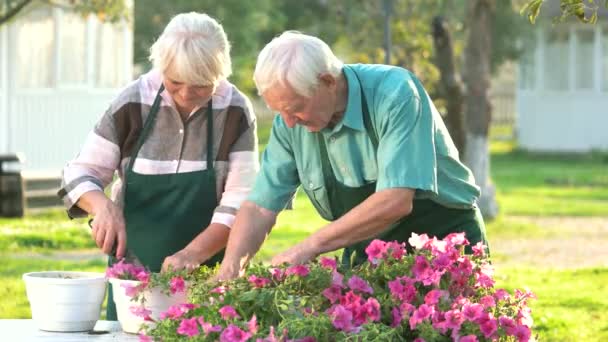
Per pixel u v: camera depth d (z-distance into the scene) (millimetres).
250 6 58312
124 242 6883
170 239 7262
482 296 5992
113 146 7211
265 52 6074
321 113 6191
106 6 23844
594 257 22516
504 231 26641
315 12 61969
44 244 21812
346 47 32688
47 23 30109
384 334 5270
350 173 6582
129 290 6098
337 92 6387
